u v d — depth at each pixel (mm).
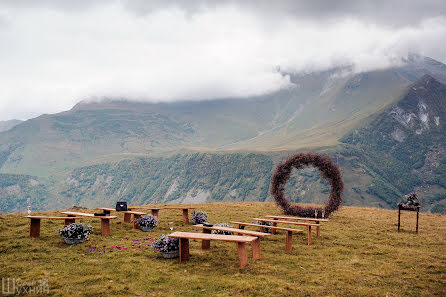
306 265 10906
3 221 17016
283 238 15273
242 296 8422
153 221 16078
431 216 22562
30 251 11797
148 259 11477
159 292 8625
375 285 9180
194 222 18375
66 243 12945
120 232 15344
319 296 8438
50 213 21094
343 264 11055
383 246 13617
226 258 11766
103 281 9195
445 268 10602
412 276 9820
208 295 8438
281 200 22312
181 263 11102
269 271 10266
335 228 17656
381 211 25453
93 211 22797
